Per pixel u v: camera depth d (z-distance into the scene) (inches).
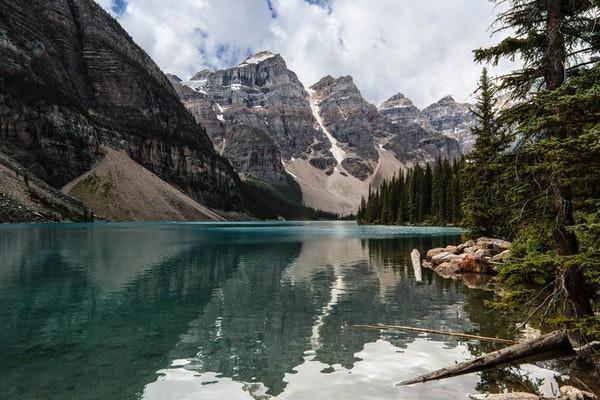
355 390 367.9
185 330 562.9
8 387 372.5
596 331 357.7
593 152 345.4
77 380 389.4
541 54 429.4
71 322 600.4
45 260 1278.3
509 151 439.8
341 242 2279.8
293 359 450.0
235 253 1622.8
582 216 414.0
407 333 552.7
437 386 375.2
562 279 412.8
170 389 369.1
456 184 4136.3
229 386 376.8
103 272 1071.0
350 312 670.5
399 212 5349.4
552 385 372.2
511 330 563.8
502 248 1166.3
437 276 1054.4
